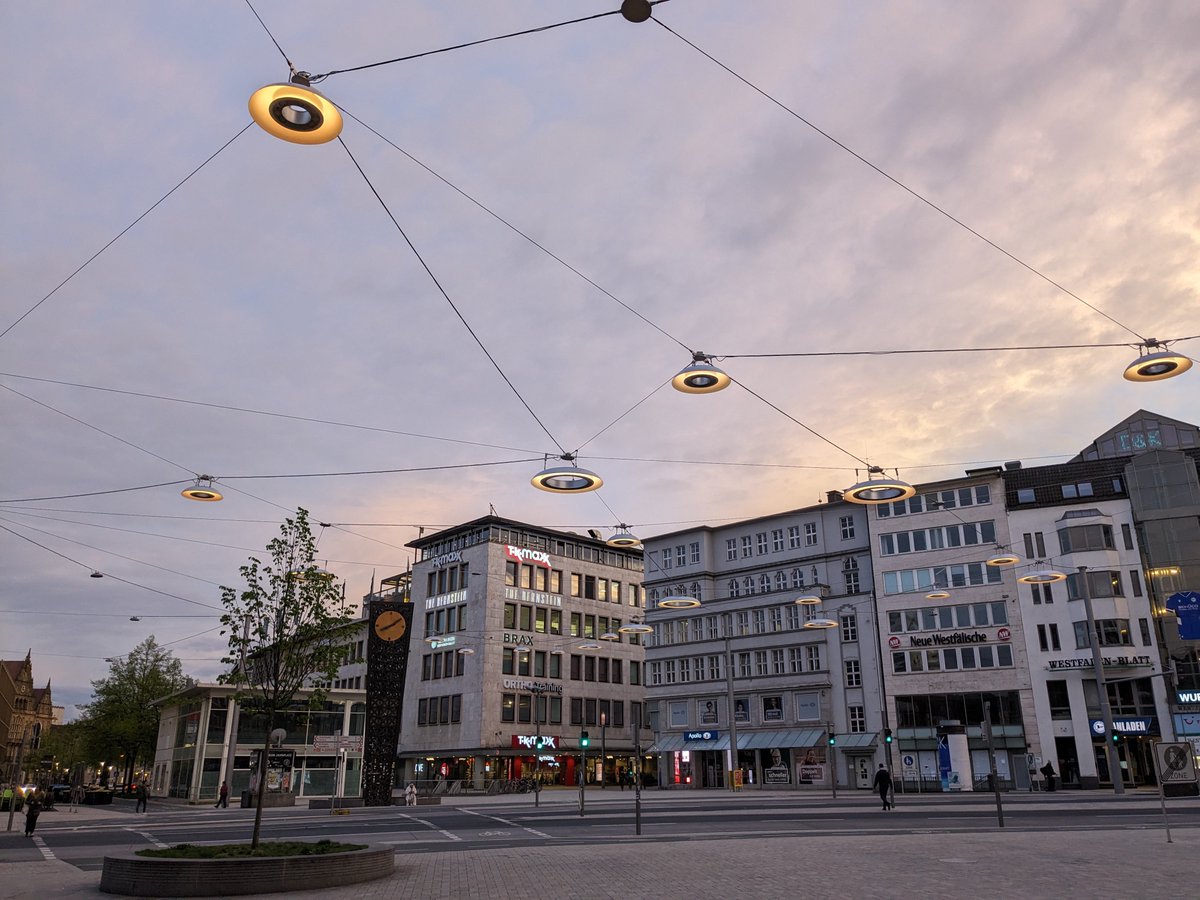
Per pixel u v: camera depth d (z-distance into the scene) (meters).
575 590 81.88
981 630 58.16
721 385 17.30
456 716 74.75
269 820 34.69
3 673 107.81
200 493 24.02
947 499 61.50
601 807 39.44
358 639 94.31
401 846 22.25
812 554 67.19
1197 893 11.48
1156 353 16.42
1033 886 12.44
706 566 72.44
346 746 60.06
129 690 79.50
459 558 79.31
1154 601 54.53
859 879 13.67
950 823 26.30
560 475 18.78
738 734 66.06
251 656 16.97
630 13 12.30
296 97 10.73
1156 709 52.94
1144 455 57.09
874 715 60.44
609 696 81.31
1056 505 58.12
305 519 17.72
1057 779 52.41
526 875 15.19
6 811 47.84
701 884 13.48
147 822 36.22
